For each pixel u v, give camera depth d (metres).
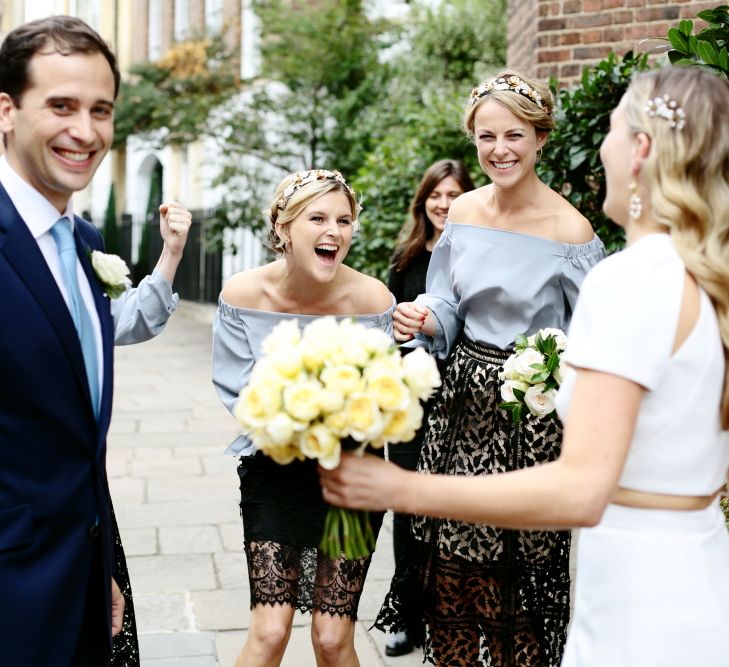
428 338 3.17
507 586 2.88
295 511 2.66
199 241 16.48
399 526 3.77
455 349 3.11
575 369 1.66
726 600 1.75
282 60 12.73
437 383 1.86
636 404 1.61
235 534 4.95
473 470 2.96
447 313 3.10
